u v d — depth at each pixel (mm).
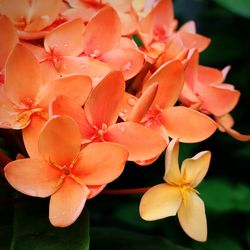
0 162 214
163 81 223
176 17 420
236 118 380
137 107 210
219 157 377
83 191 202
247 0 330
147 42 248
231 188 347
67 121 200
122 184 331
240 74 384
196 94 251
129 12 248
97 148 205
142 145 210
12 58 212
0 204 226
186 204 215
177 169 215
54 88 213
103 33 230
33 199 224
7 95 213
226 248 352
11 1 230
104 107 211
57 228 214
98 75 223
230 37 385
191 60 240
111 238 270
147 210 208
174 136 224
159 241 269
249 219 355
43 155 203
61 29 226
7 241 227
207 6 418
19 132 221
